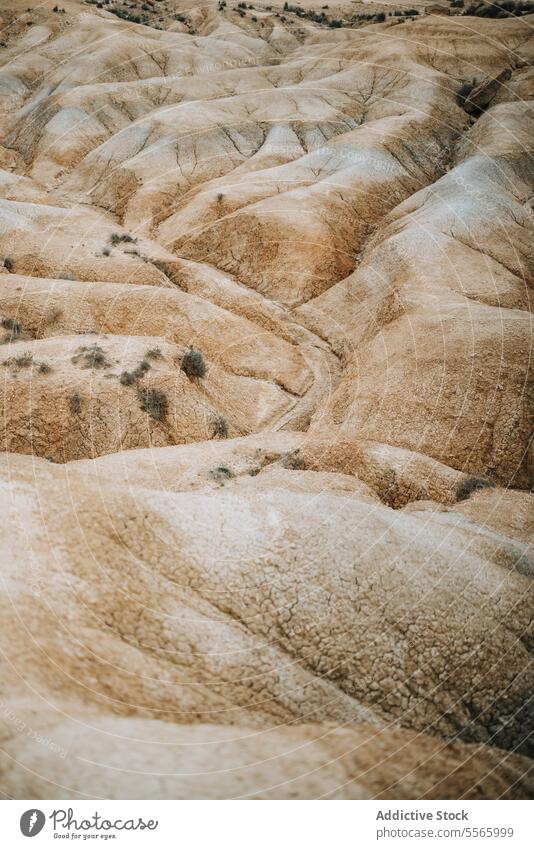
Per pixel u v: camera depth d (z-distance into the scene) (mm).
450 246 30703
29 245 32875
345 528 9875
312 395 25000
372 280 31125
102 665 6984
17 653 6609
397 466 15992
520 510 14414
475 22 79875
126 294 27234
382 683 7906
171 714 6746
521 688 8461
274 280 34500
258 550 8984
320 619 8305
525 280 29844
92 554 8406
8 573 7645
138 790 5668
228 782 5965
